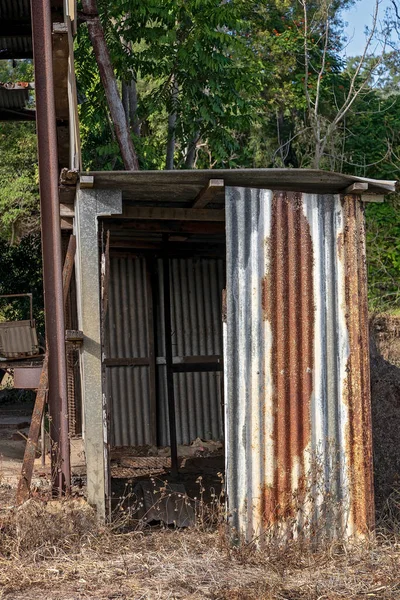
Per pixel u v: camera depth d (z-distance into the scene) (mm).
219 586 5172
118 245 9734
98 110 14656
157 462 9477
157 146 18641
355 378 6258
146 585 5176
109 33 14070
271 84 20594
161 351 10242
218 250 10156
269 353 6129
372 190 6289
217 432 10375
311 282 6234
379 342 11219
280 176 6035
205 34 14016
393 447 7516
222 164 17688
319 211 6281
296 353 6180
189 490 7938
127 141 12258
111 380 10086
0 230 24531
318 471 6113
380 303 15820
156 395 10195
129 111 15266
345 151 20188
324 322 6246
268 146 22219
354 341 6281
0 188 24234
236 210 6125
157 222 7906
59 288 6684
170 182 6109
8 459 9062
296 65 21781
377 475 7371
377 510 6941
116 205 6254
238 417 6051
